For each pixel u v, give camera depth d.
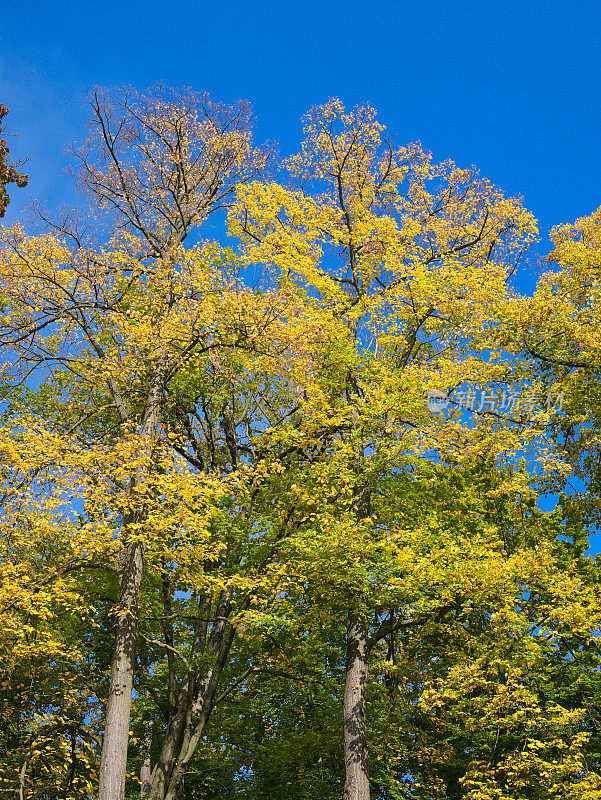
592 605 13.32
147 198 18.56
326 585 13.59
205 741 18.61
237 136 19.08
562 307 17.61
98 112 17.83
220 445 19.72
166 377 16.06
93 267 16.23
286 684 17.81
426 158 18.73
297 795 17.25
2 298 15.64
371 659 17.00
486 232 18.39
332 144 18.30
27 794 13.89
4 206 10.61
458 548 13.26
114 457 13.17
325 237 18.03
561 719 13.13
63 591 12.81
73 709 15.02
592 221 21.42
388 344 16.48
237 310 14.45
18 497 12.62
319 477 14.30
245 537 16.09
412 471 14.97
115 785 11.91
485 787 12.95
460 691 13.51
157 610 17.36
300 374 15.39
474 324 16.81
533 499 17.97
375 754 16.44
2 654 13.11
